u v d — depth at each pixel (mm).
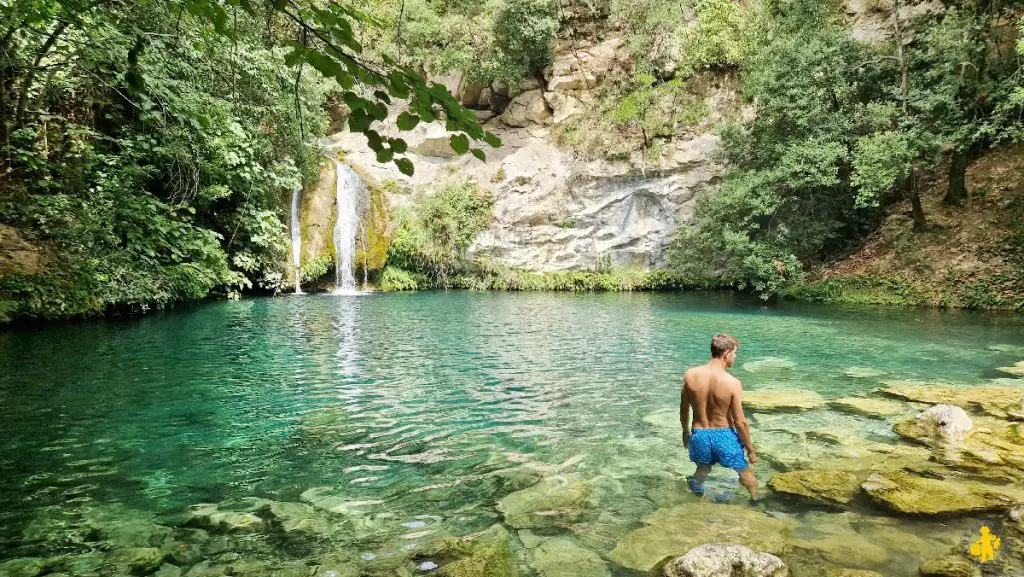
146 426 5246
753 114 21031
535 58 23938
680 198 21906
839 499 3688
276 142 16984
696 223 20984
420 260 22562
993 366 8016
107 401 5973
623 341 10156
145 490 3879
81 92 12102
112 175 12102
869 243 18141
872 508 3559
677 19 21953
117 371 7230
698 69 22156
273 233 17125
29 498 3723
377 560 2945
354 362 8180
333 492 3879
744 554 2814
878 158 13688
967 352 9023
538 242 23156
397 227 22453
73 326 10164
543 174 23203
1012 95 12719
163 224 12672
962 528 3271
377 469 4312
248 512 3553
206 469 4273
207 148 13211
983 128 13477
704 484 4004
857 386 6930
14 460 4383
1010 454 4512
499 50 22469
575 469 4324
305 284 20188
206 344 9188
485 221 23125
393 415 5723
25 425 5191
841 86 16000
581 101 23594
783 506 3617
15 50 8883
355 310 14445
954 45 13789
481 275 22953
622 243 22828
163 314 12344
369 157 24203
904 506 3537
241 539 3188
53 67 9414
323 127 19016
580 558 2977
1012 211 15227
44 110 11344
